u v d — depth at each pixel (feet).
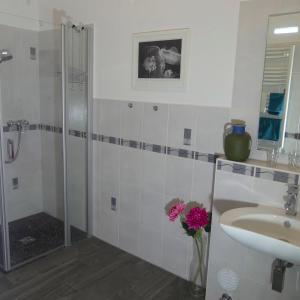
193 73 6.60
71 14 8.70
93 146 8.90
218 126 6.43
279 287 5.38
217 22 6.13
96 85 8.46
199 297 6.93
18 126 9.21
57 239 8.91
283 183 5.45
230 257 6.23
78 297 6.76
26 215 9.72
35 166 9.79
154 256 8.04
